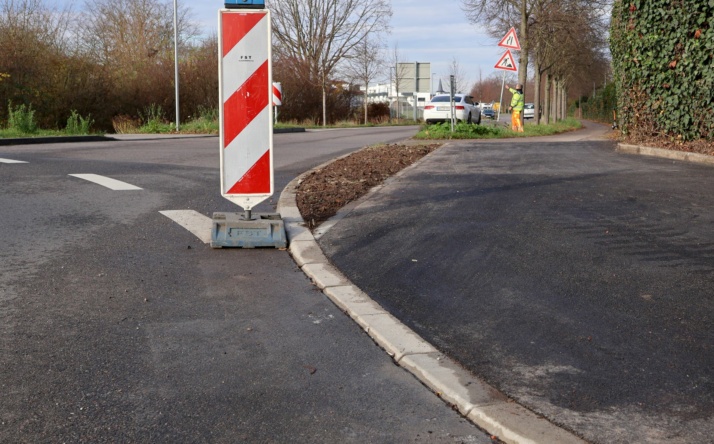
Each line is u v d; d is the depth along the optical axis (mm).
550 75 36594
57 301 4652
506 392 3297
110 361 3686
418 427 3000
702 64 12281
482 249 5898
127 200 8352
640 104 14320
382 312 4406
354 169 11008
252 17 6219
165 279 5199
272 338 4055
